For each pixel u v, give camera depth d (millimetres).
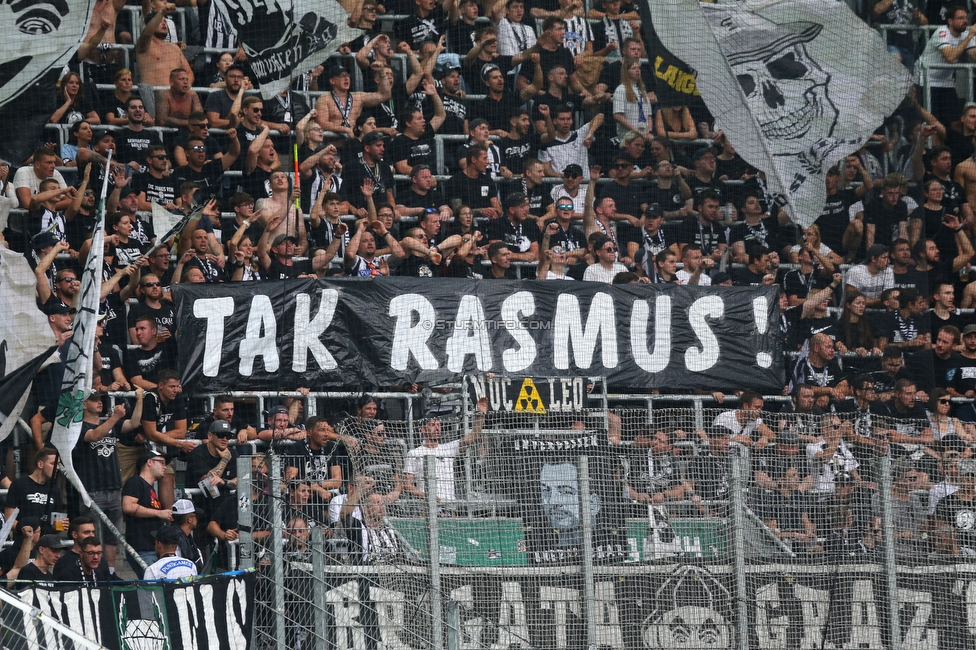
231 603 32094
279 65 43469
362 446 35781
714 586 34938
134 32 45031
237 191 42750
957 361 47688
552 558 34312
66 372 34625
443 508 34219
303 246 42062
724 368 42312
